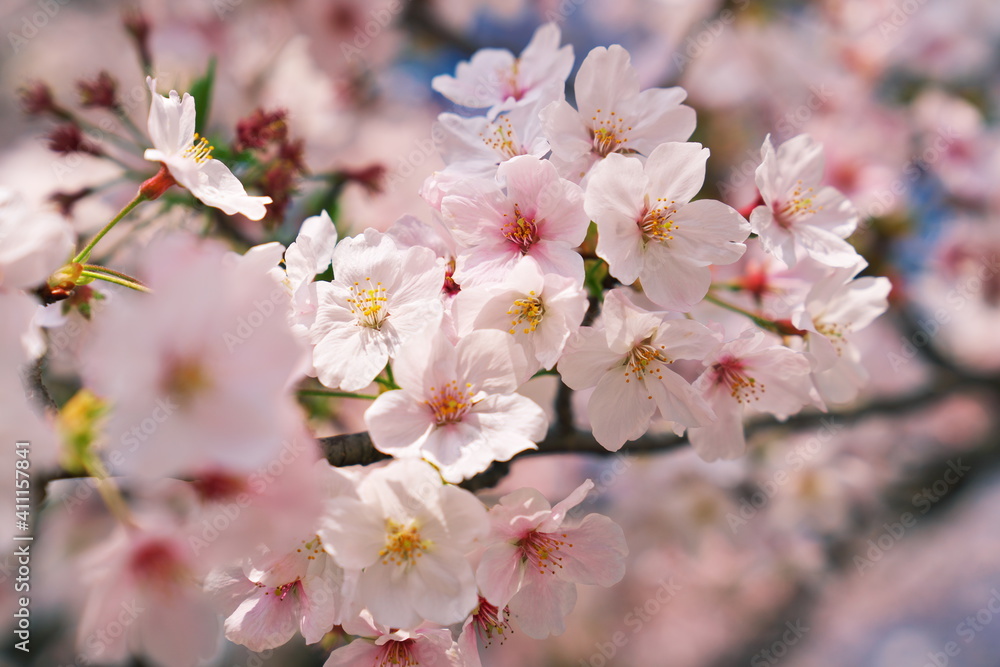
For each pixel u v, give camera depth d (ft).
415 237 1.05
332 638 1.06
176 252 0.85
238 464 0.85
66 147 1.30
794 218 1.10
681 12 1.99
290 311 0.98
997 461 2.17
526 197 1.01
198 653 0.91
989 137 2.00
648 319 1.00
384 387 1.03
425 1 1.95
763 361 1.07
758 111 1.98
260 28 1.63
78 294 1.01
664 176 1.02
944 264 1.95
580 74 1.05
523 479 1.97
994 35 2.03
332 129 1.67
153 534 0.89
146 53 1.47
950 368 1.76
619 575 1.01
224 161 1.27
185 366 0.86
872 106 2.00
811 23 2.06
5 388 0.88
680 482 1.92
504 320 0.99
